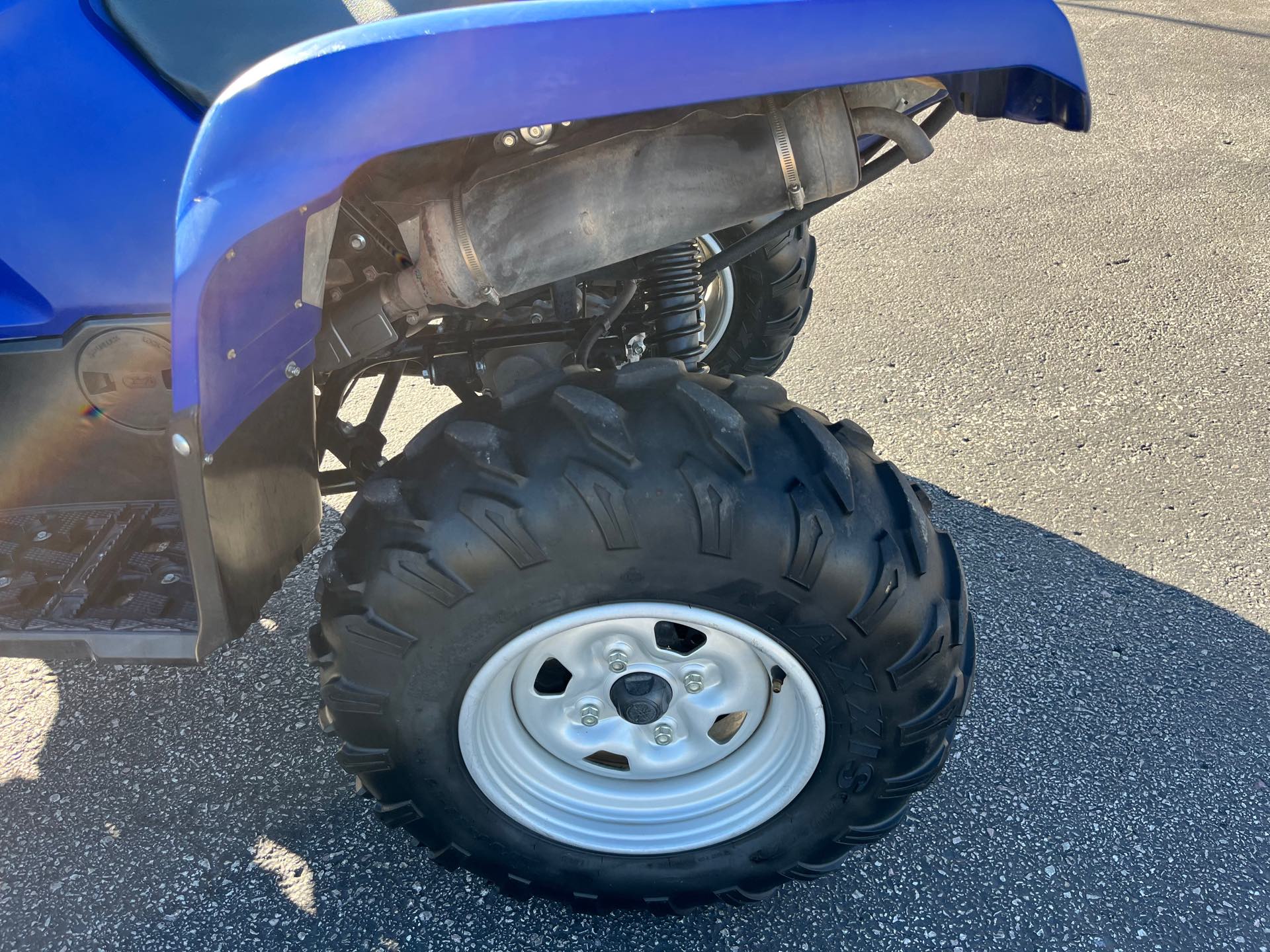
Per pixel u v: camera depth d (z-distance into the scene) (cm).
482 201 144
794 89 126
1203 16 745
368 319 159
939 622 155
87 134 153
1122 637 256
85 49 150
